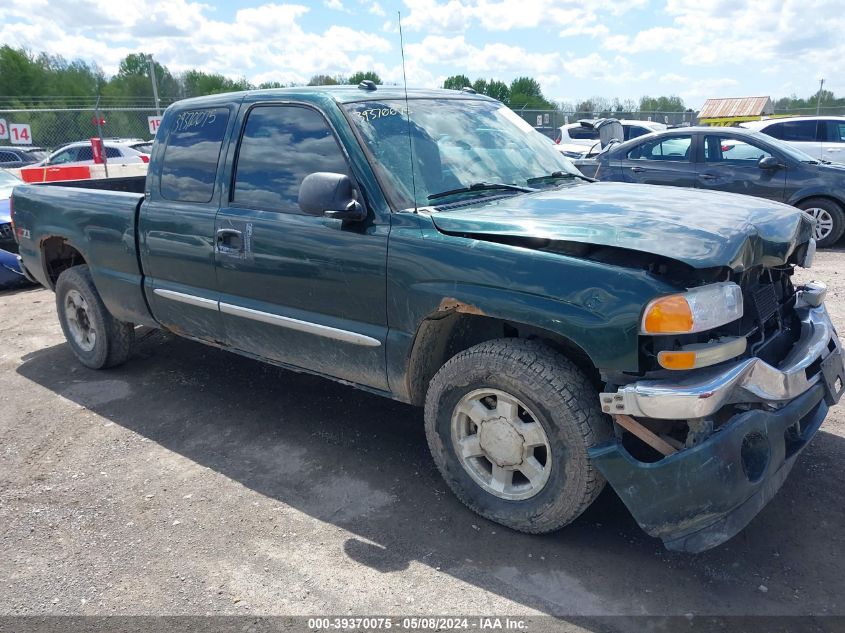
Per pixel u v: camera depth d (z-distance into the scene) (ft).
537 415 9.27
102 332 16.47
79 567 9.68
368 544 9.95
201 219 12.94
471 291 9.49
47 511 11.11
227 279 12.78
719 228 9.03
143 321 15.19
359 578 9.23
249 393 15.52
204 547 10.03
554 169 13.20
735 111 98.32
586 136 57.06
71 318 17.29
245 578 9.32
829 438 12.46
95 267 15.64
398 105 12.10
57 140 69.31
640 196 11.17
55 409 15.07
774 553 9.45
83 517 10.91
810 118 38.58
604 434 9.06
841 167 29.84
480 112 13.41
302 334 11.84
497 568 9.32
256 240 12.00
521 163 12.69
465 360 9.85
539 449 10.04
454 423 10.27
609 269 8.55
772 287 10.43
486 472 10.32
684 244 8.51
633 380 8.62
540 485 9.59
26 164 63.98
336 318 11.34
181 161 13.65
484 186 11.48
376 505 10.94
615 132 31.19
